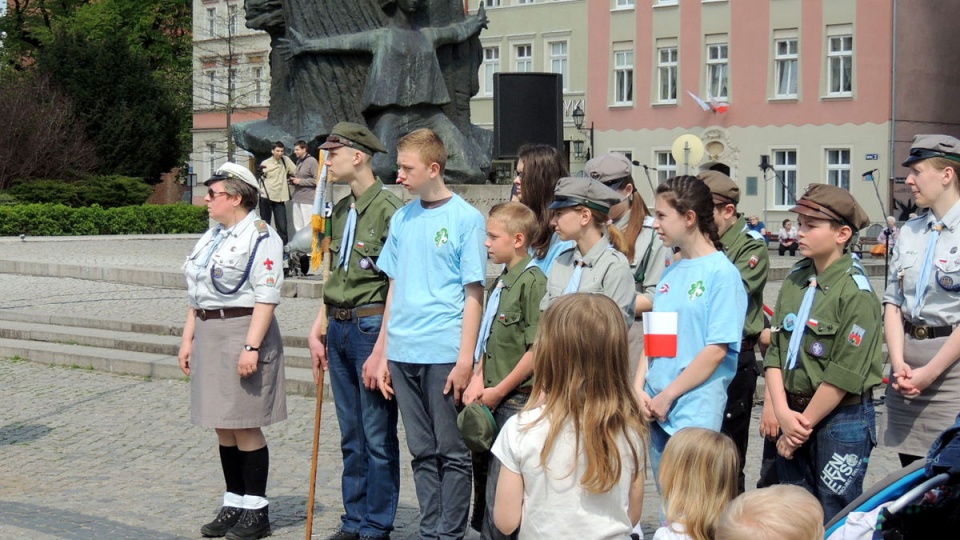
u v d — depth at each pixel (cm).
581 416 432
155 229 3853
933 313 589
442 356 652
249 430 723
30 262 2183
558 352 434
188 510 795
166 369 1348
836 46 4928
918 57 4856
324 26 1964
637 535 509
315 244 718
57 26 6238
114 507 801
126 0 6481
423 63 1934
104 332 1531
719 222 684
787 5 5016
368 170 701
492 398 605
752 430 1044
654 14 5400
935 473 436
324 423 1099
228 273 706
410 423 663
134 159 5412
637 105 5478
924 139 598
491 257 630
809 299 570
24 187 4162
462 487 657
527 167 661
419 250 657
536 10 5772
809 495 377
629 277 590
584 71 5638
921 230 604
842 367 555
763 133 5100
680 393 564
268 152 2009
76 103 5250
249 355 704
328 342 709
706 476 457
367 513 700
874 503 451
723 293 565
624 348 437
